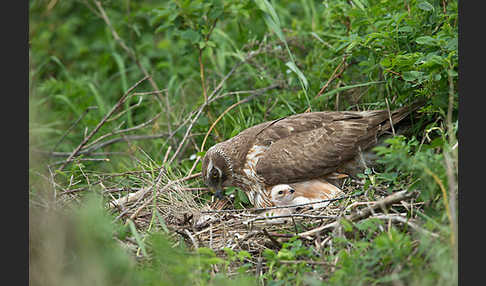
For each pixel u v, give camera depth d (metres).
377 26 11.23
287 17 16.86
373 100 12.69
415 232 8.27
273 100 14.05
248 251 9.41
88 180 11.58
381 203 8.79
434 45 9.98
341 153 11.07
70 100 16.41
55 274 8.22
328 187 11.09
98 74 17.77
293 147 11.14
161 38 17.94
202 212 10.34
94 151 14.55
